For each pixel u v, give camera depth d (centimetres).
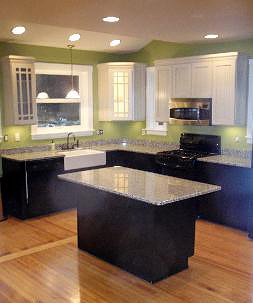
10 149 554
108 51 646
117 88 629
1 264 382
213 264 382
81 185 403
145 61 646
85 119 652
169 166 534
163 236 343
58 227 492
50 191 539
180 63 556
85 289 334
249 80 515
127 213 356
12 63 510
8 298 319
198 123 541
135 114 639
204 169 500
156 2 304
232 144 538
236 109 505
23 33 504
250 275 358
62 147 608
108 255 384
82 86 645
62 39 551
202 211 514
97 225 392
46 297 320
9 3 301
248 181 457
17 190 518
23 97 528
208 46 555
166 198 310
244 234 463
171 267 356
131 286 338
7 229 484
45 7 315
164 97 588
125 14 346
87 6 313
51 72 600
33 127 579
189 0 299
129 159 606
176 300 315
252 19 374
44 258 396
